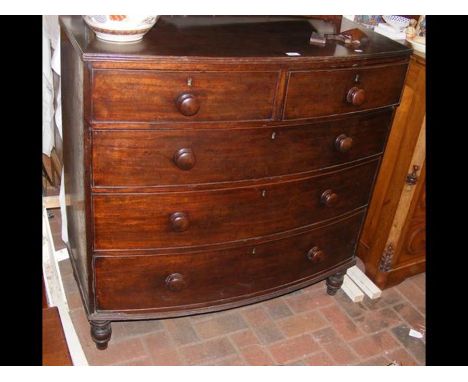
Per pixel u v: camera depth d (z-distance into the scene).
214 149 1.40
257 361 1.77
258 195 1.56
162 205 1.45
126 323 1.88
